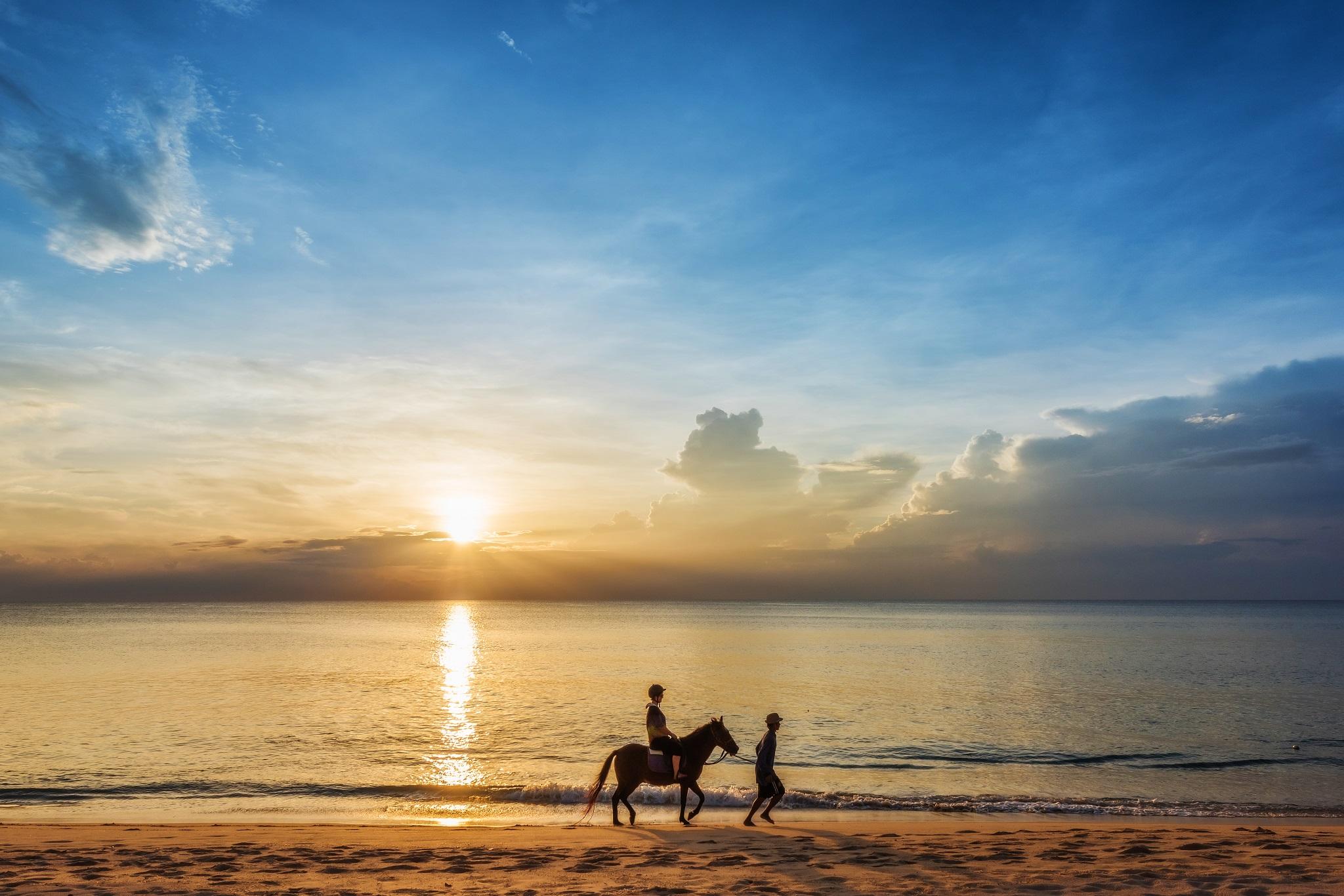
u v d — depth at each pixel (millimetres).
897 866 12883
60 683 51750
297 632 129000
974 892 10969
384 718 37656
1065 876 11859
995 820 19688
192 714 38781
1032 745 31438
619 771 18141
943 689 49719
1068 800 22219
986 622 181750
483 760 28188
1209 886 11109
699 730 18516
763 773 18375
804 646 93625
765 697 46125
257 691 47875
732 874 12312
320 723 36219
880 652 83000
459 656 77688
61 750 29672
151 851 14172
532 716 38750
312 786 23984
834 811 20922
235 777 25250
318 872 12531
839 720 37938
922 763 28125
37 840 15727
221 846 14797
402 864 13164
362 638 112438
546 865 13086
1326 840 15250
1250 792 23766
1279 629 138625
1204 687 50719
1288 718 38188
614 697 46250
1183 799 22828
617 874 12383
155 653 80688
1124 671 61062
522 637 116312
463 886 11492
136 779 24922
